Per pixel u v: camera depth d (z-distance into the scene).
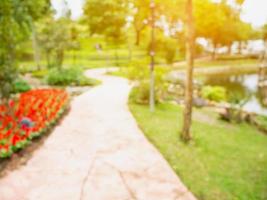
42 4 18.42
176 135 7.86
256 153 7.41
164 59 28.72
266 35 51.00
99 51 45.62
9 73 7.87
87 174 5.29
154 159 6.07
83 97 13.36
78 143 6.91
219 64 48.53
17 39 9.02
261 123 11.17
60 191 4.66
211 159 6.50
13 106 8.42
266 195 4.97
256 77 35.25
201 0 45.47
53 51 22.39
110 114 9.94
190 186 4.96
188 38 6.98
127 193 4.65
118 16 44.75
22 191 4.64
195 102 14.45
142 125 8.56
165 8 35.06
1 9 7.79
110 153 6.34
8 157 5.77
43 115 7.73
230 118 11.58
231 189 5.09
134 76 12.44
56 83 17.77
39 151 6.33
